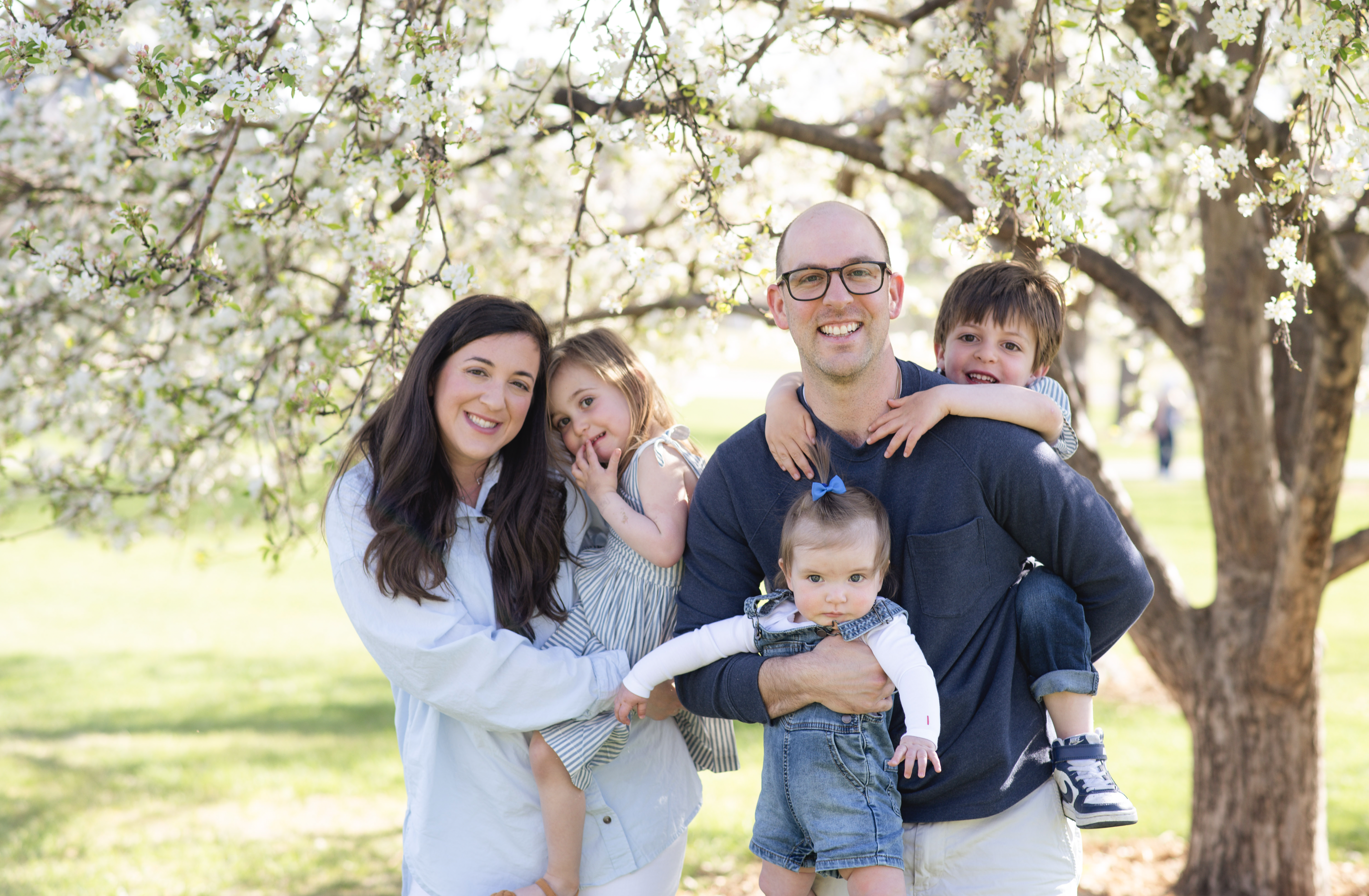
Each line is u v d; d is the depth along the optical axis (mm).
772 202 4941
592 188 4508
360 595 2346
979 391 2221
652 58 2943
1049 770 2314
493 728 2348
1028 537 2227
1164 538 14922
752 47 3398
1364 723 7516
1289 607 4098
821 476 2287
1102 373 40594
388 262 3025
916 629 2258
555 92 3666
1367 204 3455
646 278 3082
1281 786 4398
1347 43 2398
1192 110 3197
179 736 7797
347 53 3090
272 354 3770
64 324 4195
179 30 2666
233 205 3010
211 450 4336
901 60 4273
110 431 4371
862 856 2205
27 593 13047
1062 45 4406
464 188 4035
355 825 6082
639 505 2578
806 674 2254
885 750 2271
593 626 2533
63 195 4172
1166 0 2943
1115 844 5539
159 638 10984
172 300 3795
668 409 2838
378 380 3277
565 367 2709
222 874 5359
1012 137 2547
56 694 8914
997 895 2256
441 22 2824
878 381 2258
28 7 2570
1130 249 3264
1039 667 2268
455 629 2330
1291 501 3918
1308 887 4402
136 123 2688
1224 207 4086
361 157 2980
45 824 6039
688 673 2424
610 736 2410
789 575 2293
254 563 14820
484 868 2424
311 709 8539
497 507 2488
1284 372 4738
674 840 2574
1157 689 8586
